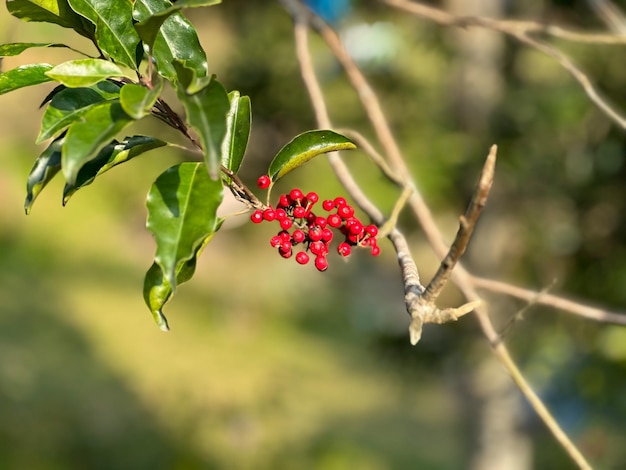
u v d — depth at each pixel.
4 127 13.14
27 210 1.62
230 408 7.67
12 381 8.63
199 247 1.75
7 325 10.09
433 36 5.65
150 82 1.64
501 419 5.97
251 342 10.54
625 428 5.64
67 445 7.74
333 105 5.43
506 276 5.73
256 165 5.21
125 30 1.77
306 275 12.47
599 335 5.15
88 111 1.48
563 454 6.07
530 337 5.64
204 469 7.09
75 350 9.77
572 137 5.36
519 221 5.65
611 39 3.20
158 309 1.74
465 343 5.66
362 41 5.57
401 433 9.10
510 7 5.75
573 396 5.86
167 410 7.89
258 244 6.89
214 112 1.41
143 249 13.54
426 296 1.69
